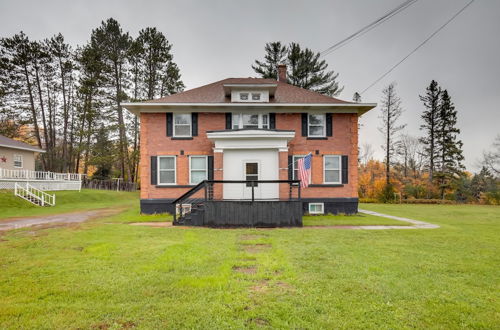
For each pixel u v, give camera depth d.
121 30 39.59
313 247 7.80
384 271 5.74
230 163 15.59
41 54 38.84
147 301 4.27
